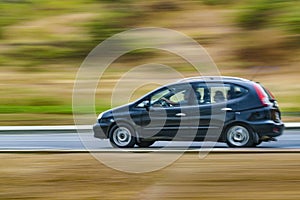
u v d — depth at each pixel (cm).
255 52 4184
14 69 4166
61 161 1547
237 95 1834
